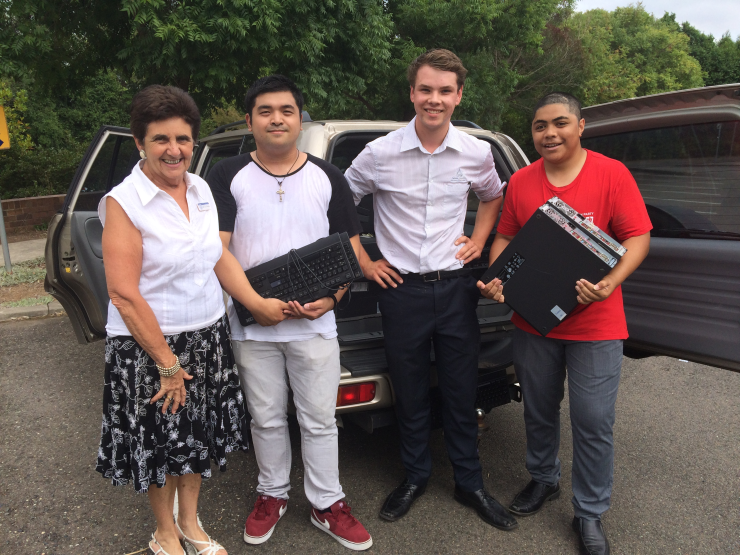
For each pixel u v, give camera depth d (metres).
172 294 1.83
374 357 2.55
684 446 3.08
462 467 2.46
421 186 2.27
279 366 2.23
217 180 2.09
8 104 12.73
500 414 3.49
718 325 2.41
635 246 2.10
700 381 3.96
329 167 2.19
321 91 7.92
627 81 25.09
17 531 2.37
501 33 13.33
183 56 6.71
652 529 2.39
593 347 2.16
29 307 5.38
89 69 8.45
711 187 2.56
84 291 3.55
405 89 12.32
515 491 2.67
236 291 2.05
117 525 2.41
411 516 2.46
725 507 2.54
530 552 2.24
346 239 2.11
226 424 2.02
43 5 6.89
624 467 2.88
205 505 2.56
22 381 3.91
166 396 1.84
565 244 2.12
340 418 2.43
